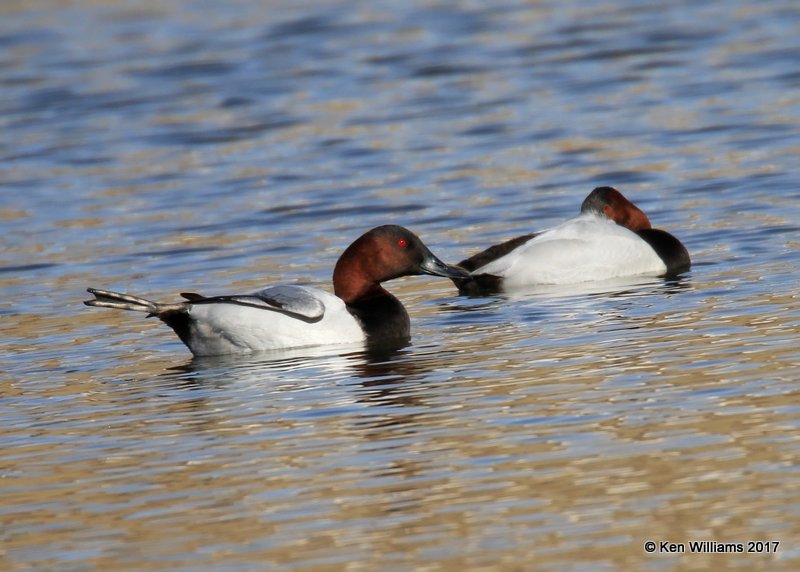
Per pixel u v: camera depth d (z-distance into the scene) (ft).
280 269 52.39
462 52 102.94
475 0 125.49
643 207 59.57
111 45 113.09
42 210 67.56
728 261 48.39
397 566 23.45
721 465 26.96
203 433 31.96
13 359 41.24
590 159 69.92
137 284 51.42
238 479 28.37
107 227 62.90
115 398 35.83
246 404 34.24
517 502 25.89
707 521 24.47
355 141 78.64
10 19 128.47
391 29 113.70
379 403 33.42
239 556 24.34
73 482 29.01
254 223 61.87
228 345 39.96
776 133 71.67
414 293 47.91
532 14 116.78
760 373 33.27
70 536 25.88
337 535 24.95
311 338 39.96
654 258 47.85
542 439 29.48
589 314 41.96
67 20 126.00
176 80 99.09
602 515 25.04
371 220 61.00
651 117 78.64
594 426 30.07
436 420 31.55
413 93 90.79
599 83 89.40
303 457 29.53
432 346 39.50
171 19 124.06
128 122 87.86
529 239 47.73
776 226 53.16
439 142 76.95
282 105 89.92
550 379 34.45
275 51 107.34
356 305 41.45
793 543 23.43
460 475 27.55
